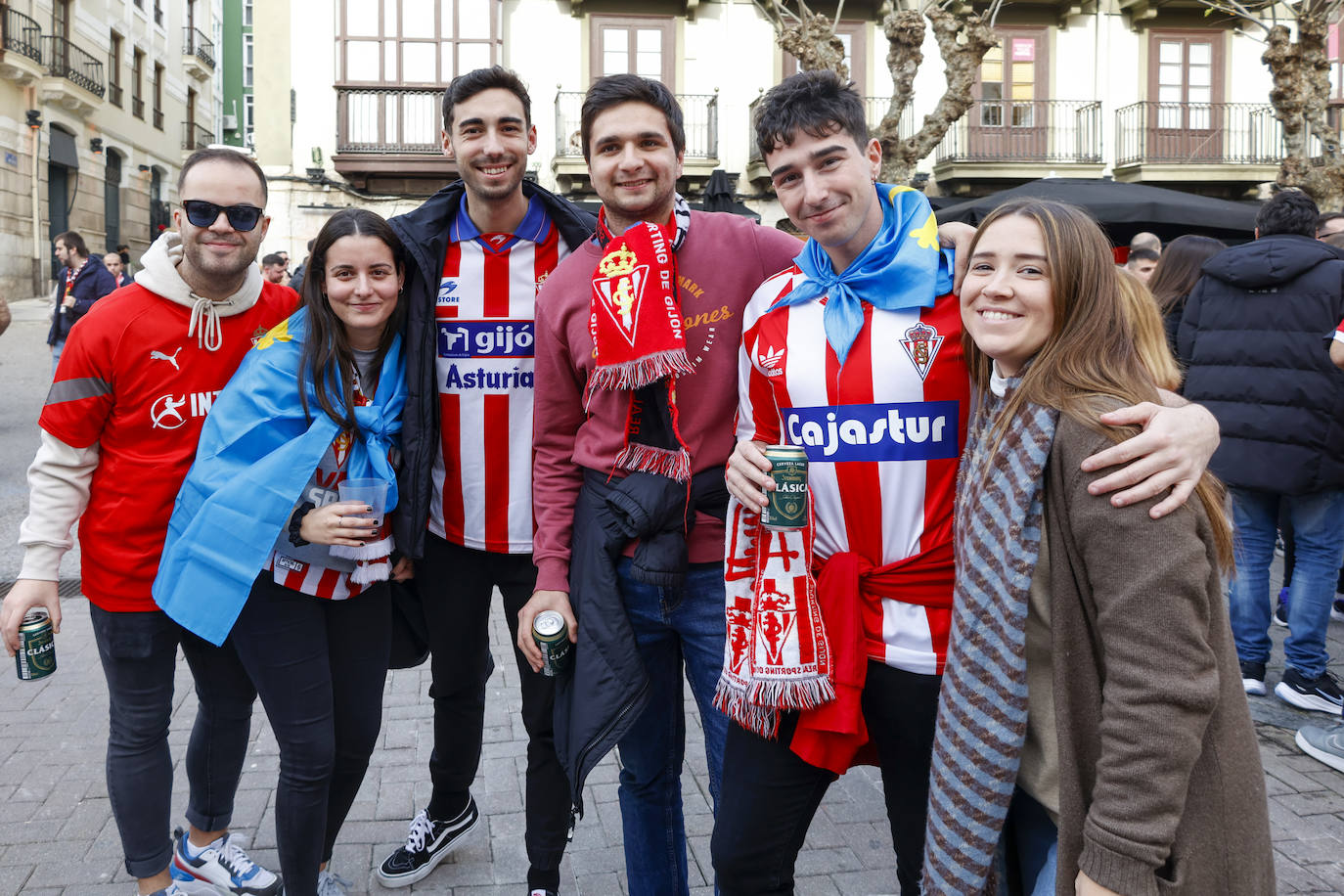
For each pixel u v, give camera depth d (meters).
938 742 1.55
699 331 2.14
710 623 2.16
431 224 2.39
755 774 1.87
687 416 2.14
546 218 2.53
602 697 2.09
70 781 3.21
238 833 2.90
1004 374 1.60
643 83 2.10
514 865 2.78
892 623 1.78
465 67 14.52
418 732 3.65
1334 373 3.61
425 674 4.28
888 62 10.11
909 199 1.85
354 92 14.35
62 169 24.78
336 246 2.17
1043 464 1.44
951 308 1.76
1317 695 3.87
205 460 2.21
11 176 22.19
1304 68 10.11
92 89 24.81
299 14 14.28
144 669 2.32
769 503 1.75
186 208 2.18
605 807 3.15
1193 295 4.07
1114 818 1.30
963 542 1.55
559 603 2.22
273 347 2.27
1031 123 15.77
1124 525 1.34
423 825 2.73
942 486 1.76
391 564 2.44
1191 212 8.70
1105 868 1.30
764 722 1.83
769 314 1.93
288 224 14.45
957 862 1.51
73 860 2.77
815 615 1.79
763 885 1.88
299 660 2.21
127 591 2.27
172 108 31.77
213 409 2.27
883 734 1.83
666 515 2.06
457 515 2.54
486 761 3.42
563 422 2.31
